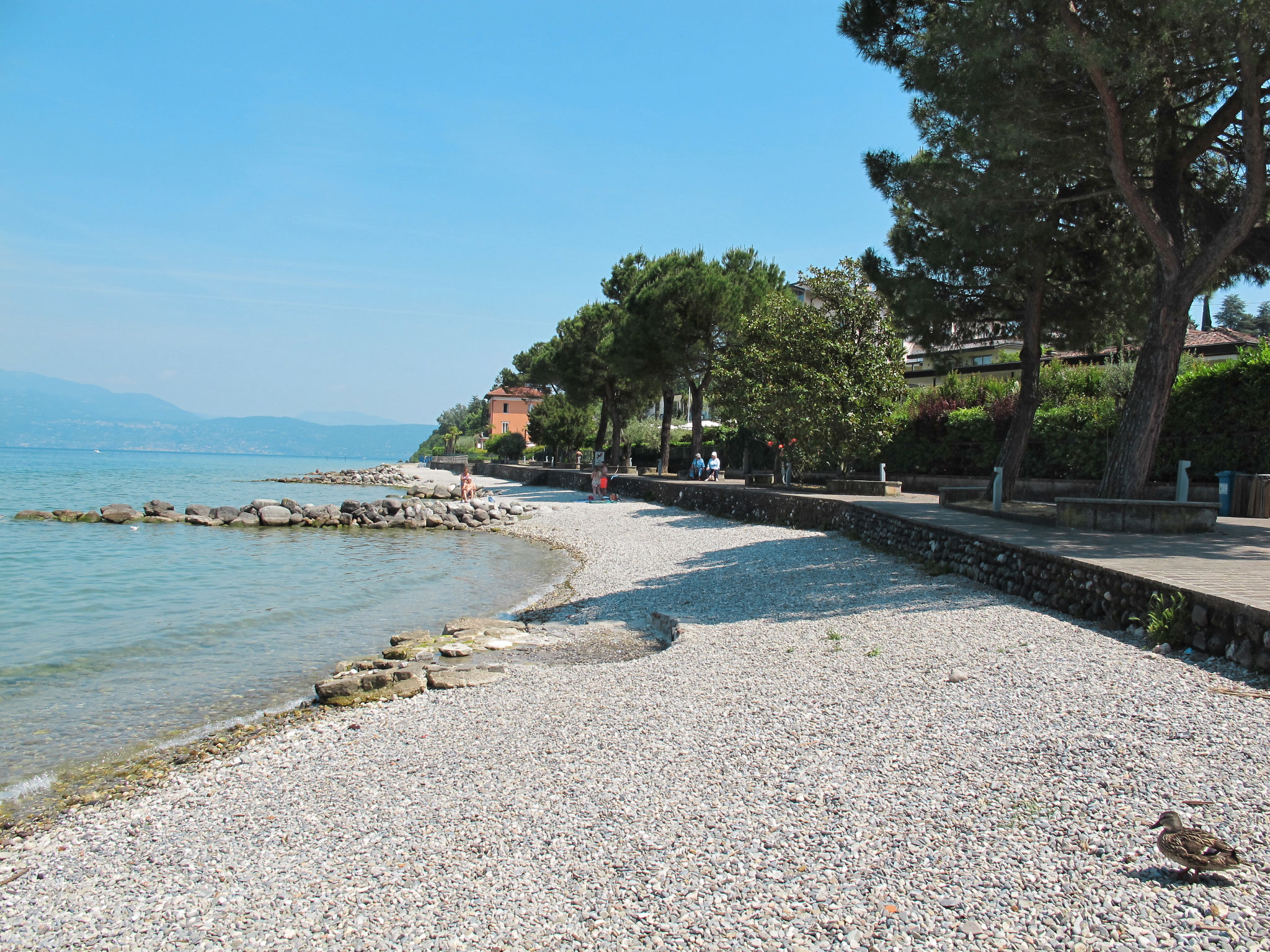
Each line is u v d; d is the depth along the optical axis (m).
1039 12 11.40
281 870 4.34
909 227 17.77
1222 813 3.73
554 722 6.56
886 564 13.55
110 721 7.89
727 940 3.24
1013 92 11.65
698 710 6.50
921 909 3.30
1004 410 24.36
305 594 15.52
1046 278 17.61
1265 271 14.64
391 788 5.45
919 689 6.36
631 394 47.81
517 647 10.46
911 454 28.22
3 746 7.15
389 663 9.48
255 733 7.40
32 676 9.57
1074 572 8.64
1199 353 29.20
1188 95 13.05
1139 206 12.12
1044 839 3.74
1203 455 17.38
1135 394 12.84
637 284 37.66
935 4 13.87
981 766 4.68
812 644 8.48
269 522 31.84
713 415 50.59
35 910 4.18
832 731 5.64
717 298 31.62
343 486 60.50
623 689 7.39
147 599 14.94
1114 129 11.64
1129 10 10.71
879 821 4.16
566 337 50.06
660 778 5.09
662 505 32.66
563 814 4.67
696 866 3.89
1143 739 4.71
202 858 4.63
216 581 17.23
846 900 3.45
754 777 4.96
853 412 22.98
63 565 19.58
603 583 15.66
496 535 28.12
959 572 11.93
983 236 14.58
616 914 3.53
